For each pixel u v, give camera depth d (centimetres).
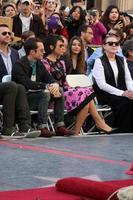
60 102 1425
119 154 1176
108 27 1973
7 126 1335
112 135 1488
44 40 1556
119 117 1556
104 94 1570
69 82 1535
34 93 1401
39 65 1451
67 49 1602
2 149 1177
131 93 1542
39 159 1075
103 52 1614
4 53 1480
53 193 784
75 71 1614
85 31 1797
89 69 1673
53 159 1082
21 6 1783
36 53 1426
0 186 835
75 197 758
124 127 1553
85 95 1477
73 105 1475
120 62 1603
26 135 1345
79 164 1039
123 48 1675
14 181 874
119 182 870
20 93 1359
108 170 991
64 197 758
